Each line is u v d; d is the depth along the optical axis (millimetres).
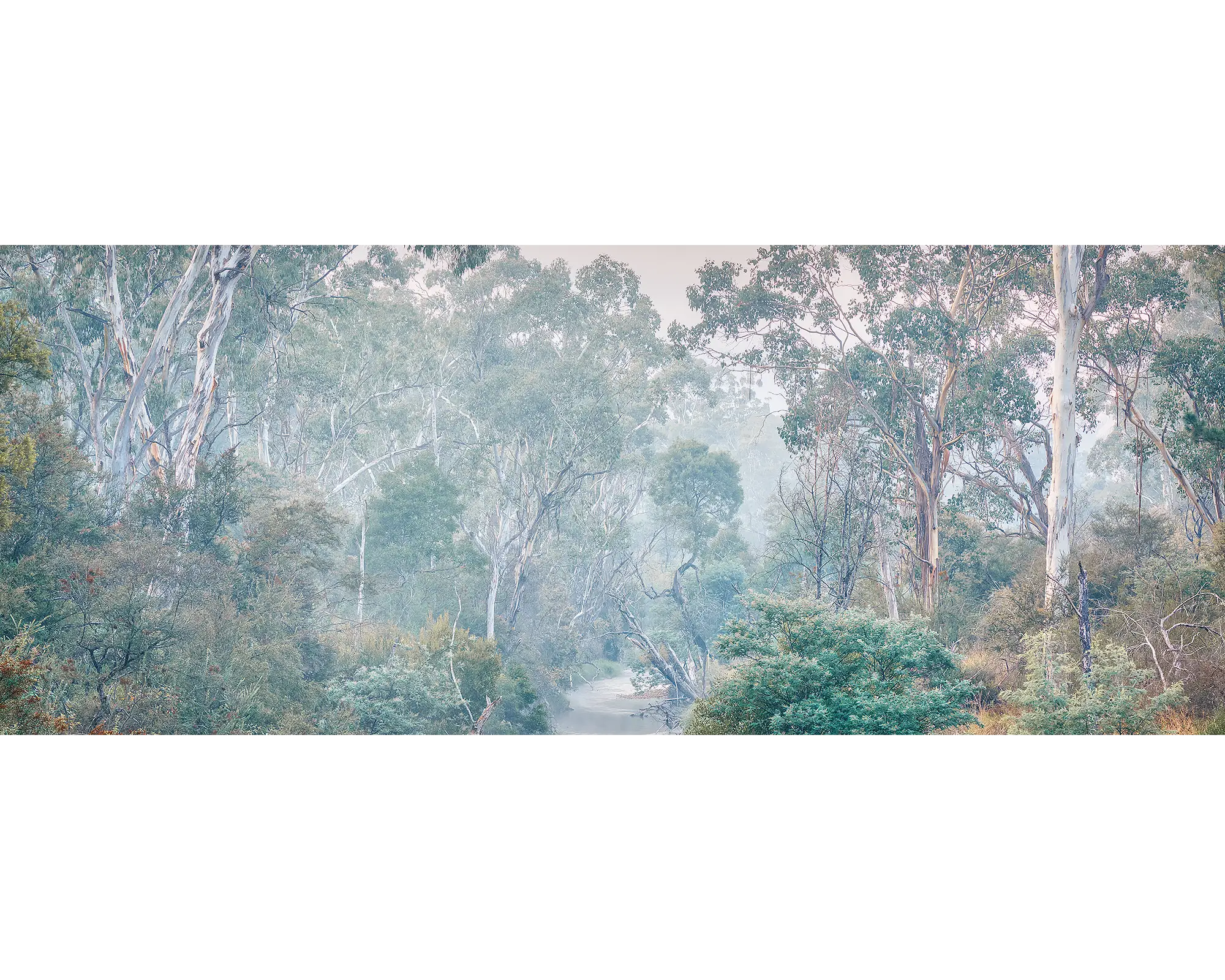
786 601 10406
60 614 11055
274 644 11461
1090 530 12430
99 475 12195
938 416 12703
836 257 12680
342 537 12375
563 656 12195
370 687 11516
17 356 11500
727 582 12258
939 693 10031
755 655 10180
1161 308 12672
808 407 12570
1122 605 11859
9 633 10875
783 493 12477
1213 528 12047
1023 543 12539
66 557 11336
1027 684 10625
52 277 12695
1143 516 12406
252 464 12469
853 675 10188
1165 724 10922
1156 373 12609
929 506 12500
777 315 12656
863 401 12641
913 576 12367
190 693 11031
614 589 12367
